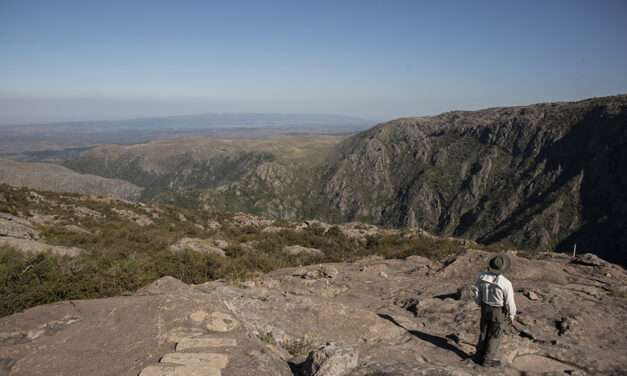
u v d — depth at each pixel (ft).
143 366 15.34
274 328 22.50
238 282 38.75
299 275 44.37
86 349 16.57
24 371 15.11
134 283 35.83
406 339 22.29
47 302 30.12
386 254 73.97
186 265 45.19
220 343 17.22
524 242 388.78
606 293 33.91
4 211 72.33
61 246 51.70
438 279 41.50
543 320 25.50
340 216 577.43
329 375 15.89
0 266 34.81
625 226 351.05
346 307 25.76
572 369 18.76
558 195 416.87
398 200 565.12
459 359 19.39
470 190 507.71
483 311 18.44
